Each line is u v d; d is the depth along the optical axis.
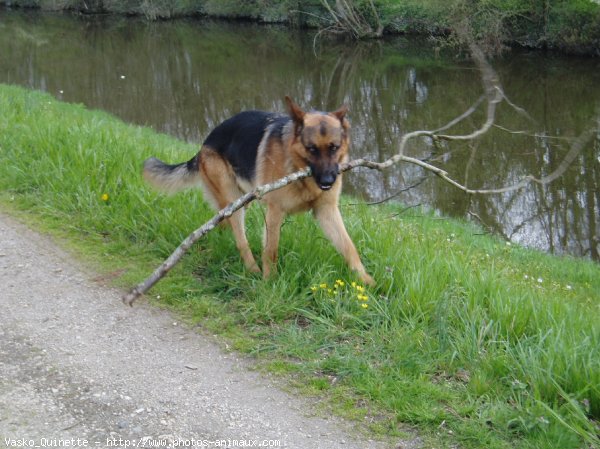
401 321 3.40
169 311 3.54
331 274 3.66
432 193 9.29
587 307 3.97
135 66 18.72
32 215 4.45
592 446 2.76
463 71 16.75
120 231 4.18
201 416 2.94
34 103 7.63
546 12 17.17
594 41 16.50
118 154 4.98
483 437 2.80
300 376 3.12
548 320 3.36
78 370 3.16
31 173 4.84
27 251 4.05
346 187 9.42
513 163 10.38
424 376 3.07
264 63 19.28
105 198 4.43
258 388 3.07
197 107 14.43
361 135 12.05
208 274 3.82
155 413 2.95
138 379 3.12
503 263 5.05
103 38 23.47
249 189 3.79
